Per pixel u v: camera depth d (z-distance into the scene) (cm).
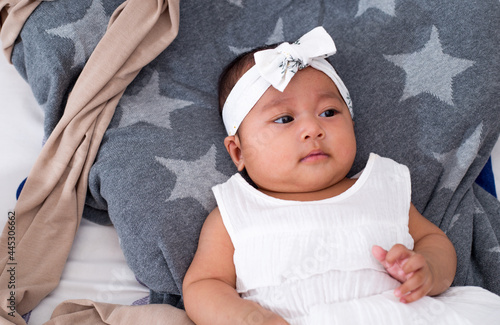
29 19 134
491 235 135
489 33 138
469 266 132
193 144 133
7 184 141
